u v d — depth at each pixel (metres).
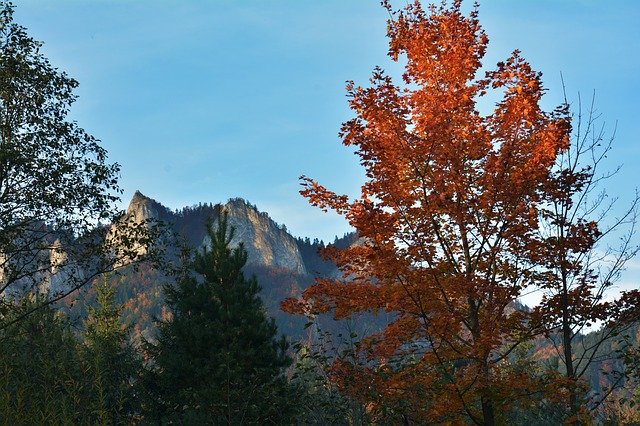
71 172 21.67
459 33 11.49
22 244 21.72
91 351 20.47
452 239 11.10
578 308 12.14
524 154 10.88
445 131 10.52
